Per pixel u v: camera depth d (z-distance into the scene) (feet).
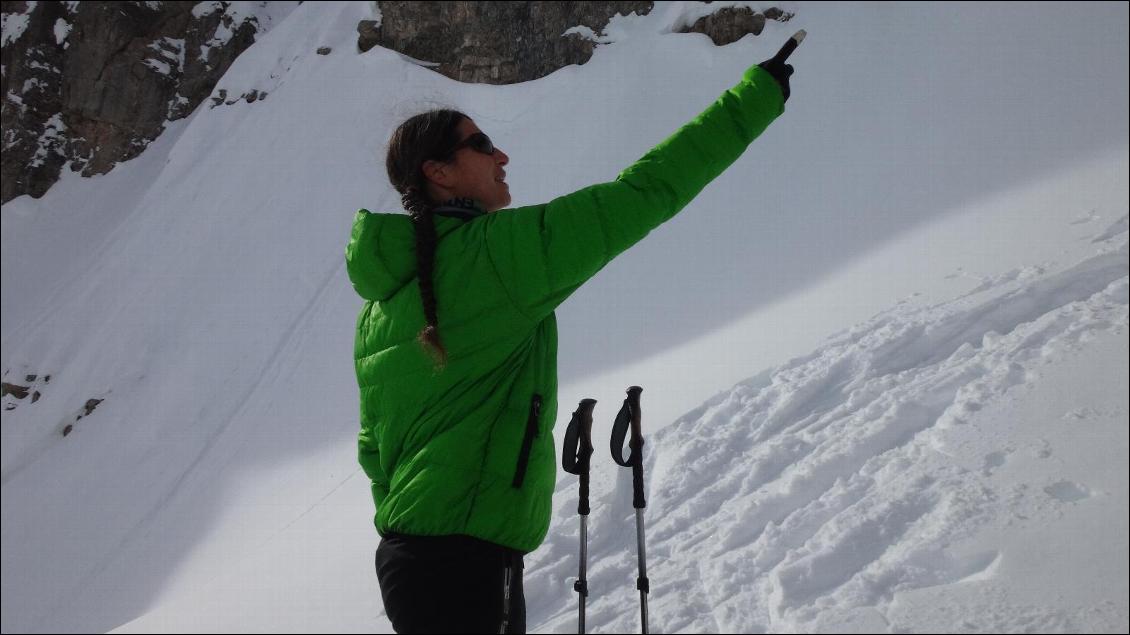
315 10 53.47
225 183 47.98
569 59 41.22
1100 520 7.14
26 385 45.37
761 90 5.36
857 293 19.45
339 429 32.37
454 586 5.06
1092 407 8.77
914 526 8.20
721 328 22.54
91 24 59.93
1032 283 13.24
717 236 27.78
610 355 24.31
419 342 5.19
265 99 51.29
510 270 5.10
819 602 7.63
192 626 15.23
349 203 42.63
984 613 6.69
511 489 5.22
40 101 60.64
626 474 13.11
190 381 39.27
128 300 45.78
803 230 25.89
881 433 10.36
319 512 21.70
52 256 55.21
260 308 40.52
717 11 37.93
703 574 9.49
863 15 34.60
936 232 21.34
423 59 46.16
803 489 10.14
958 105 27.63
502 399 5.33
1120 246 13.58
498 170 5.83
